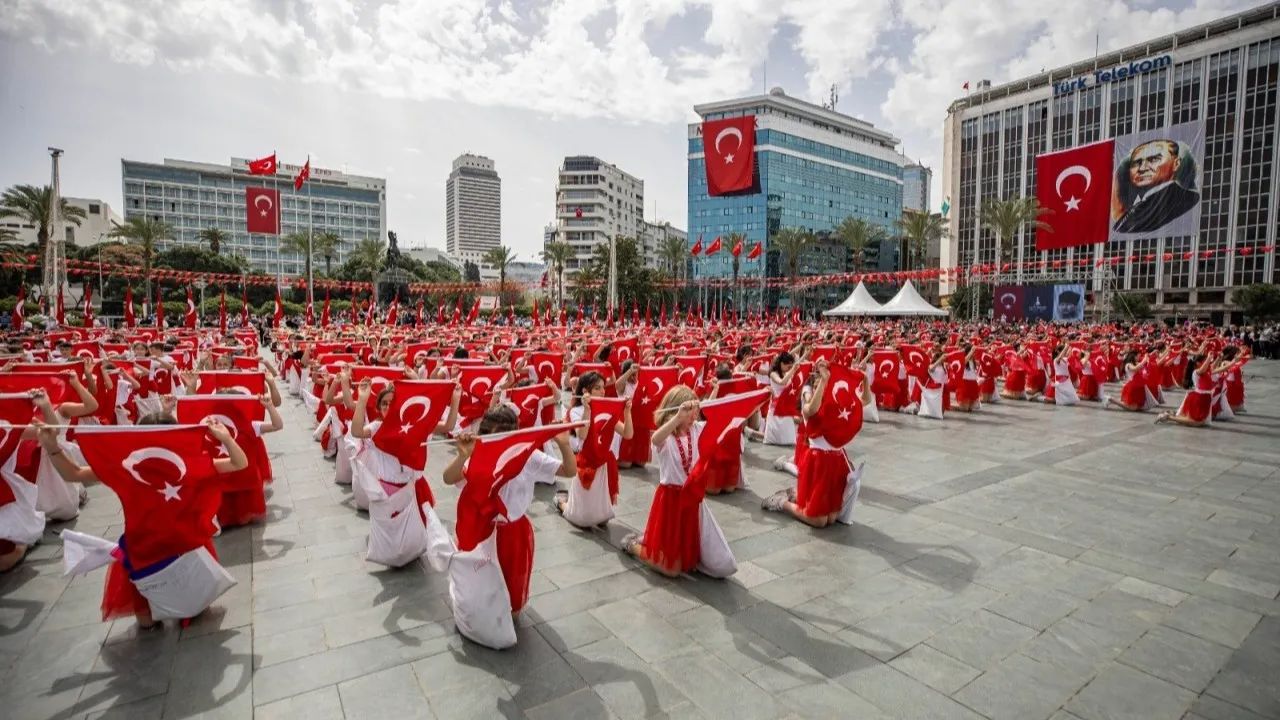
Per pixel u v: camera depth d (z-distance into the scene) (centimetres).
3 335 2053
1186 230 2192
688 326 4281
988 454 1091
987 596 554
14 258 4403
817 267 11012
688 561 578
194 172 13588
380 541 589
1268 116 6381
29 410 643
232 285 7400
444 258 16175
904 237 8544
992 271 5694
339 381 871
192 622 498
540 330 2750
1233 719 390
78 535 460
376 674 431
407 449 580
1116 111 7319
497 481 452
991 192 8444
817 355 1260
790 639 480
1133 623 509
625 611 521
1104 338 2617
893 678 431
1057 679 431
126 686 414
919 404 1523
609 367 1060
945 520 751
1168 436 1262
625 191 13688
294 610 519
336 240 8381
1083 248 7581
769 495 845
